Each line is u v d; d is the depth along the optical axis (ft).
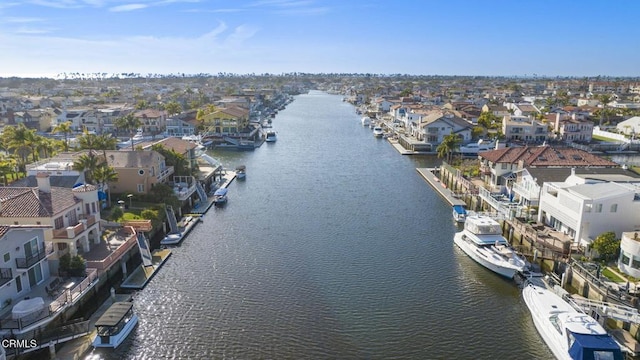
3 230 125.18
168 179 269.03
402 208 256.93
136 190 238.68
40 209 151.53
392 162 389.19
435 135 432.25
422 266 180.96
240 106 652.89
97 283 151.64
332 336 134.51
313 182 316.40
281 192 290.15
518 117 480.23
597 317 135.03
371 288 162.91
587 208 172.24
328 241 206.39
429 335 135.74
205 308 148.36
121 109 571.69
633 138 472.03
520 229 196.44
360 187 303.07
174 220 219.00
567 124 469.98
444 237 212.43
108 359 121.90
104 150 249.75
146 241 188.03
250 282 166.40
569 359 118.11
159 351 126.11
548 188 202.28
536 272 170.91
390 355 126.52
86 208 173.88
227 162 387.14
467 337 134.92
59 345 125.18
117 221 195.31
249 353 126.41
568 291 158.81
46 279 145.89
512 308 150.71
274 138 499.51
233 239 208.54
